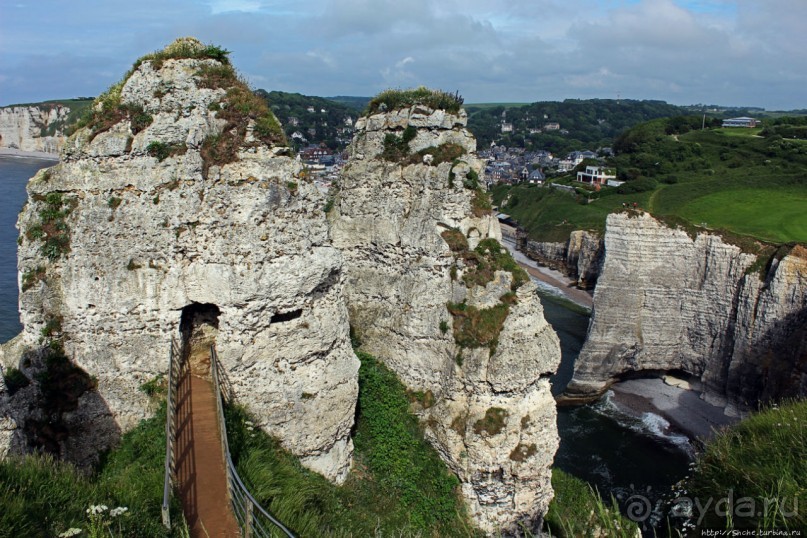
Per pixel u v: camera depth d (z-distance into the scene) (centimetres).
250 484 1318
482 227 2297
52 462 1248
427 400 2270
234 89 1611
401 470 2098
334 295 1747
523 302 2166
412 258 2322
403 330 2319
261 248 1535
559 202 11975
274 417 1612
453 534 2003
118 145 1483
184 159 1505
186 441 1366
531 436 2123
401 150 2402
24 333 1482
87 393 1491
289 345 1627
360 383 2258
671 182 10881
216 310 1712
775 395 4850
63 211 1496
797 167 9606
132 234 1493
